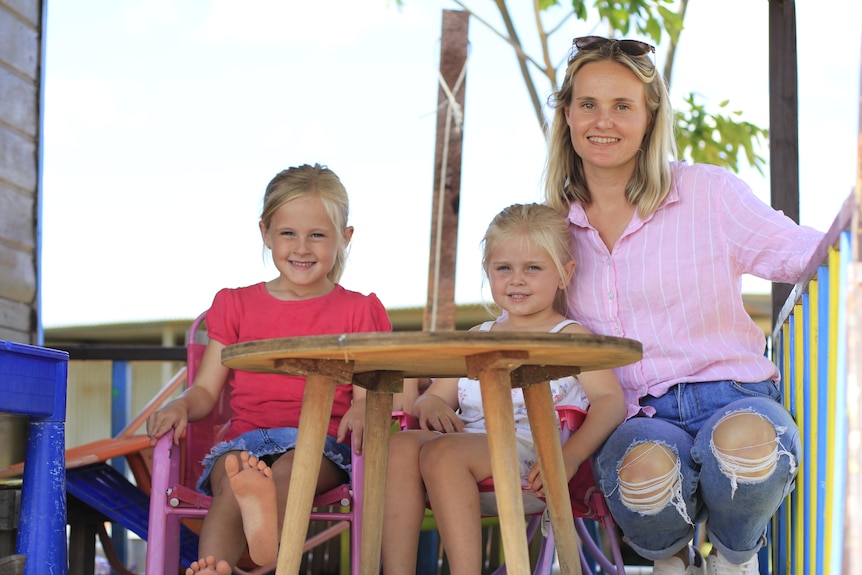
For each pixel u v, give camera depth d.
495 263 2.48
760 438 2.01
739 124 5.19
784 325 2.75
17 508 2.42
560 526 1.93
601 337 1.60
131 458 3.03
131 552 4.84
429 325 4.17
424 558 3.71
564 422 2.28
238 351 1.68
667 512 2.09
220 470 2.39
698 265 2.38
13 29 3.65
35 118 3.79
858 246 1.11
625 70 2.43
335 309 2.68
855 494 1.10
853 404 1.11
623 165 2.49
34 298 3.75
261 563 2.11
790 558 2.37
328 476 2.42
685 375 2.35
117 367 4.25
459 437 2.21
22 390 1.96
